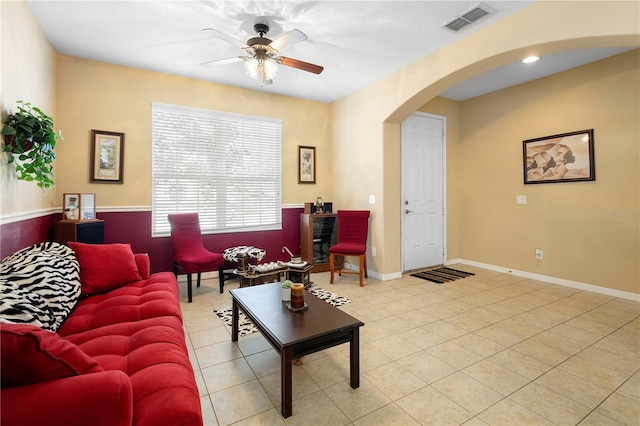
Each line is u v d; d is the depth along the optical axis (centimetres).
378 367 206
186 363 136
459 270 483
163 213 399
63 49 328
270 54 279
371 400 173
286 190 491
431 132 500
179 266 354
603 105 359
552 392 180
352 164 479
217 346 236
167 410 101
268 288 252
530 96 430
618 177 349
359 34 303
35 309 136
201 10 261
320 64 372
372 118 436
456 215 530
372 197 443
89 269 224
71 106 343
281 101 483
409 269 478
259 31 286
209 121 427
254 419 158
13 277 163
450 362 212
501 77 417
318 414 162
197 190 421
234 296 233
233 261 380
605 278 360
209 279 431
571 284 390
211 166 430
